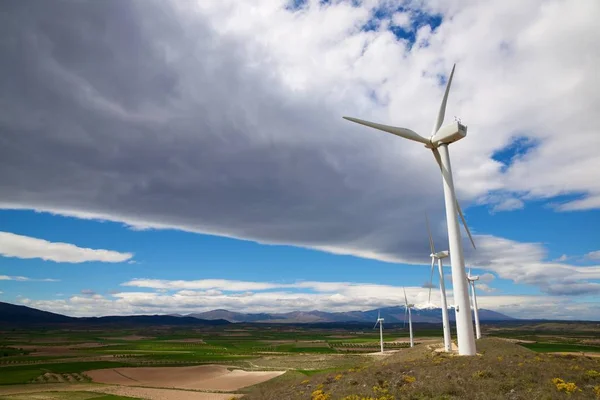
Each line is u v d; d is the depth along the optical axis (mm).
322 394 30594
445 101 51938
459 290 43969
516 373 30109
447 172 48156
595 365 36125
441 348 74688
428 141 49875
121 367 117000
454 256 45000
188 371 107125
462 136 47938
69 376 99250
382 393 27797
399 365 40062
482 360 37031
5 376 98125
